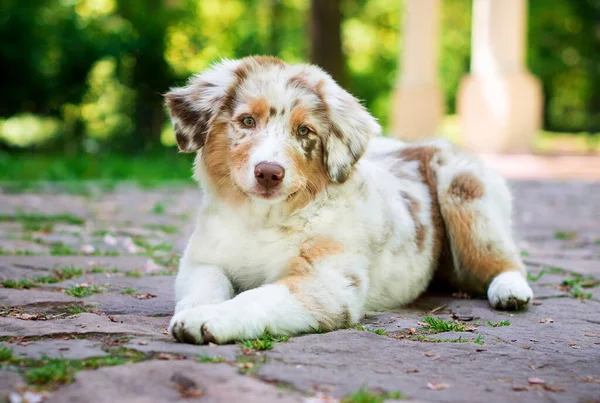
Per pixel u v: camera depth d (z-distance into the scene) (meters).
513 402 2.73
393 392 2.78
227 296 4.10
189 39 25.66
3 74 20.73
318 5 17.56
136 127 23.39
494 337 3.86
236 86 4.30
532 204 11.38
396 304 4.79
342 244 4.14
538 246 7.72
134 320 3.98
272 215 4.17
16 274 5.23
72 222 8.47
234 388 2.72
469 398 2.76
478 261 5.14
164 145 23.41
